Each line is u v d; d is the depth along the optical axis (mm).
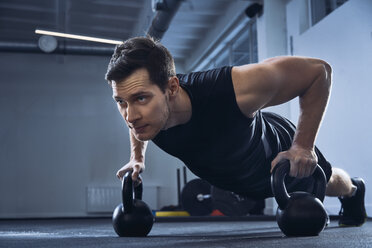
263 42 5203
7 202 7125
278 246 1008
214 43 6816
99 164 7484
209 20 6508
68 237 1604
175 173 7848
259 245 1044
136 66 1017
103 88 7715
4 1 5863
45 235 1846
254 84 1173
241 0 5473
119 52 1033
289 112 4949
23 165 7258
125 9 6059
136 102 1036
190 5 5695
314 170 1292
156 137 1280
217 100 1176
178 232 2078
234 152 1300
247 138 1283
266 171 1464
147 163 7797
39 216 7184
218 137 1238
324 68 1276
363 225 2309
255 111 1229
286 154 1276
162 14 5270
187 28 6801
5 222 4195
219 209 4289
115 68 1019
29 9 6059
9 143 7273
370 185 3545
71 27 6672
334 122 4102
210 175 1438
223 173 1403
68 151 7434
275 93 1217
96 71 7738
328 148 4191
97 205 7258
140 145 1493
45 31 5793
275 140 1451
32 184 7242
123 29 6746
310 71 1247
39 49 6980
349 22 3932
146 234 1525
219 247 997
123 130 7660
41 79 7547
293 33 4961
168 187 7785
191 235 1671
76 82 7652
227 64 7172
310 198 1304
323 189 1342
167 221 3928
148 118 1048
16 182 7199
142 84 1022
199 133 1228
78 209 7309
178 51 7832
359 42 3781
